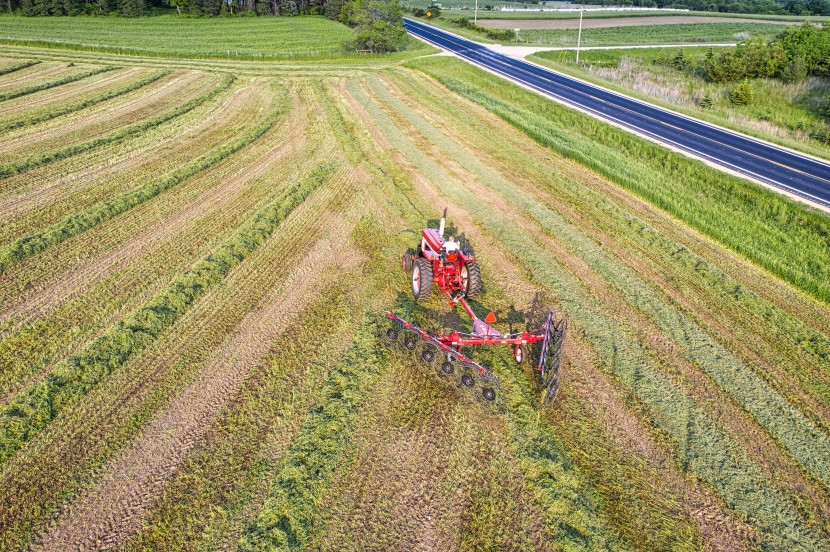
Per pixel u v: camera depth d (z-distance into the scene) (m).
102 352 10.81
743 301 14.18
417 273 12.69
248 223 16.86
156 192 19.20
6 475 8.12
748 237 18.05
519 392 10.12
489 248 16.28
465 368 10.48
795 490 8.56
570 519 7.82
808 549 7.62
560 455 8.85
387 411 9.60
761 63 48.47
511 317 12.72
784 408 10.30
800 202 21.08
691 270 15.75
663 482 8.56
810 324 13.48
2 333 11.46
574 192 21.38
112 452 8.60
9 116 28.42
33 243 15.10
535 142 27.80
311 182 20.23
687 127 32.12
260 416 9.41
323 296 13.16
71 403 9.57
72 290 13.19
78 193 19.03
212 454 8.63
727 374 11.19
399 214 18.05
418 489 8.15
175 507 7.75
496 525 7.66
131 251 15.19
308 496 7.88
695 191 22.45
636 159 26.39
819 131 35.31
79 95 33.53
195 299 12.93
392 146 25.27
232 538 7.34
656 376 10.95
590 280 14.81
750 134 31.52
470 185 21.33
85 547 7.16
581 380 10.71
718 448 9.26
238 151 23.95
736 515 8.09
